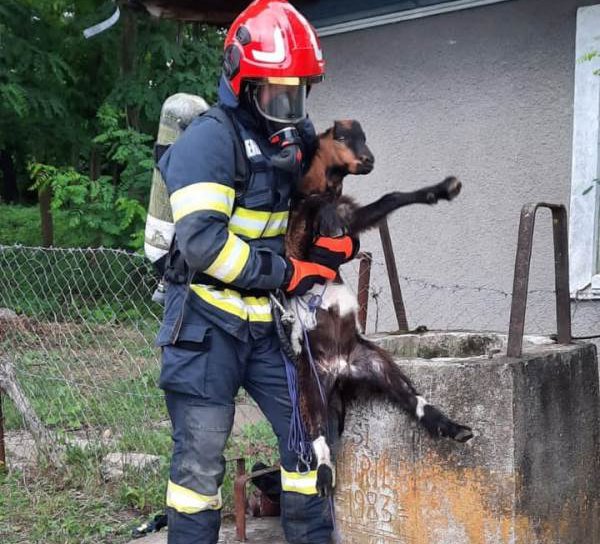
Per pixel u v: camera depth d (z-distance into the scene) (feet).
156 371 20.15
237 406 19.93
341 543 10.28
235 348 9.52
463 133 17.21
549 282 15.93
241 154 9.15
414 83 17.84
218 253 8.78
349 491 10.18
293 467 10.12
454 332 12.12
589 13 15.21
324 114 19.30
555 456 9.90
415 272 17.99
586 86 15.28
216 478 9.63
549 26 15.96
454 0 16.97
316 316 9.76
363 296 12.48
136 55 36.47
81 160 44.21
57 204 33.09
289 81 9.06
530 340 11.18
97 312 23.72
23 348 22.29
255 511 12.55
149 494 13.89
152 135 38.63
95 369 20.54
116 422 17.19
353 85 18.79
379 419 9.89
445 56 17.34
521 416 9.38
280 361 9.88
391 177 18.35
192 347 9.37
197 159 8.87
